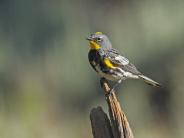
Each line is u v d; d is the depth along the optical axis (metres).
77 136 17.70
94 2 24.48
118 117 7.37
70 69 20.77
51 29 22.36
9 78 20.02
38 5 22.53
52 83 20.38
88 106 20.05
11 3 22.22
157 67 21.00
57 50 21.48
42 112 18.41
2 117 16.75
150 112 19.33
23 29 21.97
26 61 21.08
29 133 16.55
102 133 7.30
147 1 22.73
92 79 20.56
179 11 21.89
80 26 23.05
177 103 19.77
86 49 21.47
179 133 18.58
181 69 20.72
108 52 10.12
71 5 23.73
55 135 17.36
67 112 19.39
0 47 21.05
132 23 22.75
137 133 18.34
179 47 21.19
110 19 24.00
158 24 21.83
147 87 19.78
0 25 21.92
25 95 18.53
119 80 10.16
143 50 21.50
